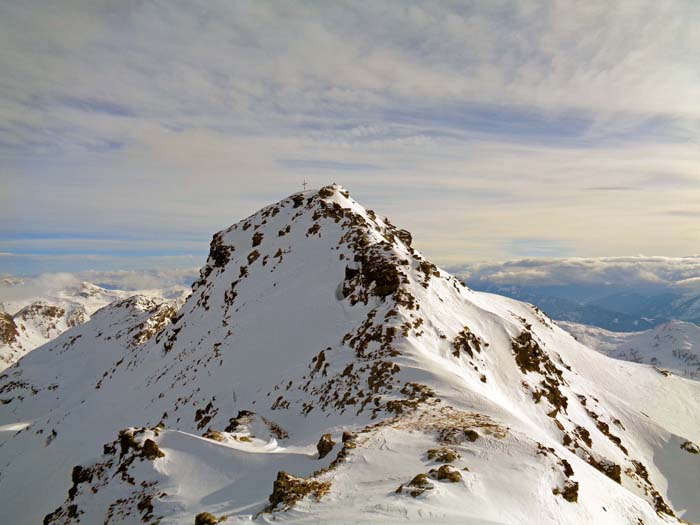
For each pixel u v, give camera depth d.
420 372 43.81
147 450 33.44
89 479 35.62
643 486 56.78
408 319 56.47
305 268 81.38
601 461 53.94
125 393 100.31
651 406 96.44
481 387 50.56
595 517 24.34
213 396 61.75
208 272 114.88
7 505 79.31
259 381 58.47
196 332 94.62
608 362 112.00
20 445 113.88
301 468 28.12
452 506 19.92
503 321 72.12
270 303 77.38
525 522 20.67
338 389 45.16
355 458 26.20
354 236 80.12
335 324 61.62
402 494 20.88
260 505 22.56
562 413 62.09
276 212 108.94
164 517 26.59
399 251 71.00
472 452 26.66
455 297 71.56
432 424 31.91
